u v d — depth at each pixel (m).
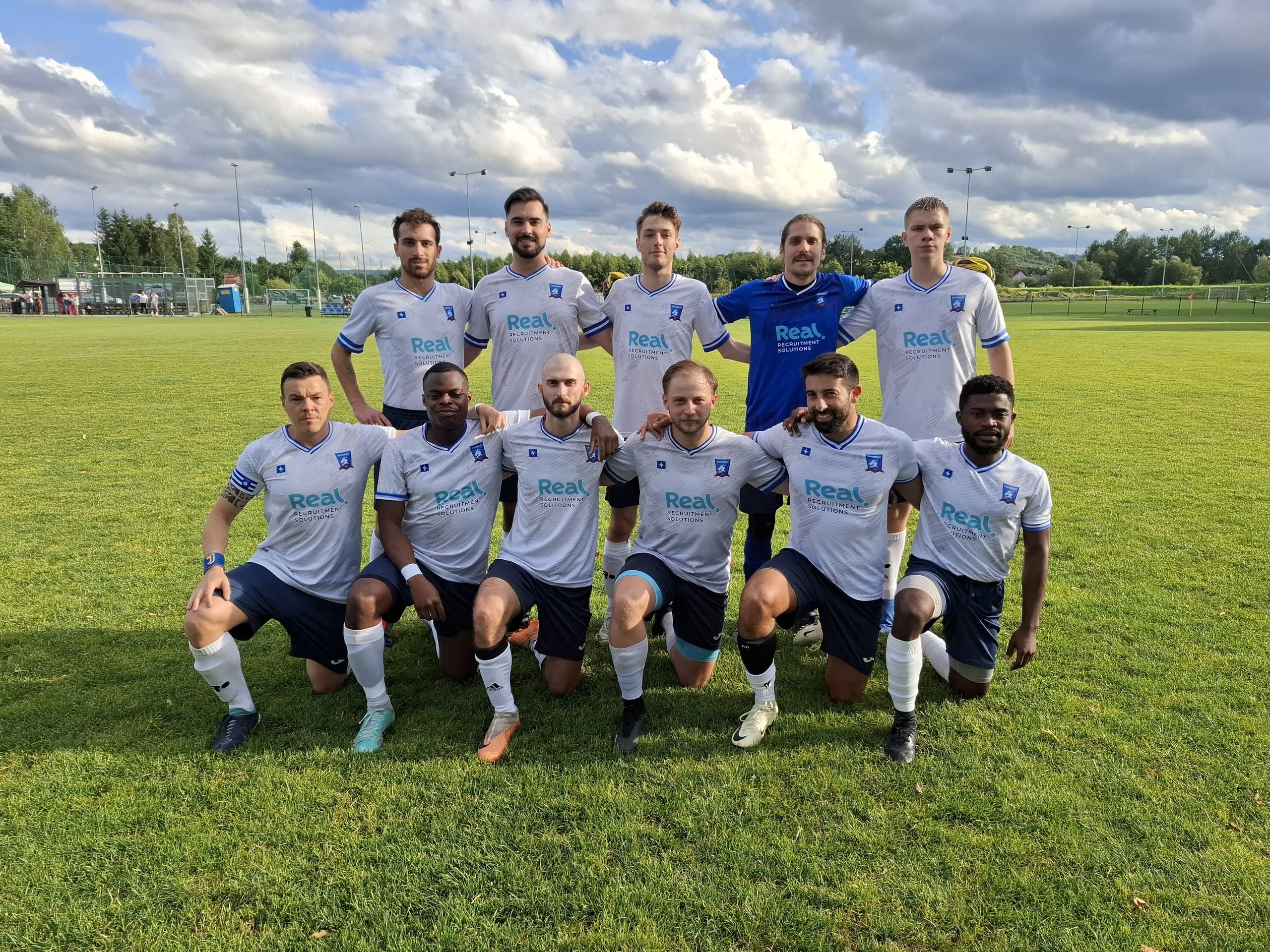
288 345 25.05
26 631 4.29
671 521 3.65
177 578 5.09
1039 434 9.76
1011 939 2.22
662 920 2.30
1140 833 2.64
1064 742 3.20
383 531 3.61
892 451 3.51
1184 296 71.69
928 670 3.96
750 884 2.43
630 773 3.05
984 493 3.42
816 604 3.55
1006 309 54.09
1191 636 4.15
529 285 4.49
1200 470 7.86
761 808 2.81
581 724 3.45
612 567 4.47
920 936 2.23
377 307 4.55
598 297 5.03
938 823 2.71
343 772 3.05
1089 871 2.48
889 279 4.35
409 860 2.55
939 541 3.53
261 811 2.80
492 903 2.36
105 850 2.59
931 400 4.23
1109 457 8.48
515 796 2.90
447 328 4.60
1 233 74.50
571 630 3.65
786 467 3.74
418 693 3.77
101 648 4.11
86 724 3.38
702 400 3.40
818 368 3.40
